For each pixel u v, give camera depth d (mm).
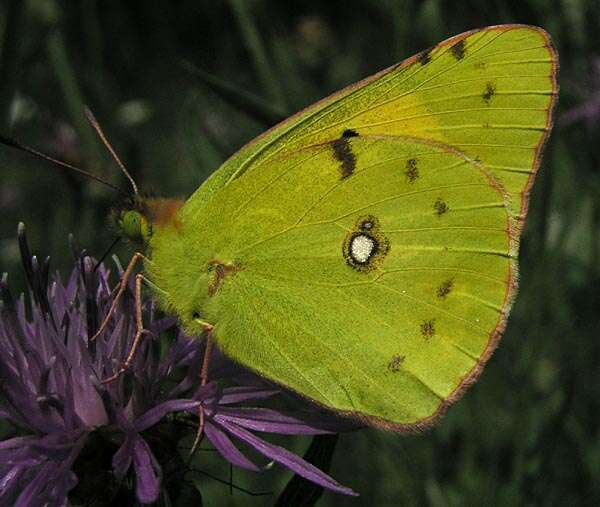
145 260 83
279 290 83
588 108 142
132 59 200
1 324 84
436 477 127
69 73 150
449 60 84
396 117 85
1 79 116
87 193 151
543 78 83
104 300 89
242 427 83
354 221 83
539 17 143
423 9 137
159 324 87
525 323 132
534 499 123
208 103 182
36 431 81
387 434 126
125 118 174
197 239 82
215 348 87
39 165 165
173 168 182
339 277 83
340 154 83
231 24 215
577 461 133
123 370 82
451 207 82
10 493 79
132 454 80
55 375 82
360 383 82
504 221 81
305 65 199
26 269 85
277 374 83
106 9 201
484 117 84
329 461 83
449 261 82
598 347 138
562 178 141
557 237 139
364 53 197
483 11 143
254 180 82
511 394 130
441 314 81
